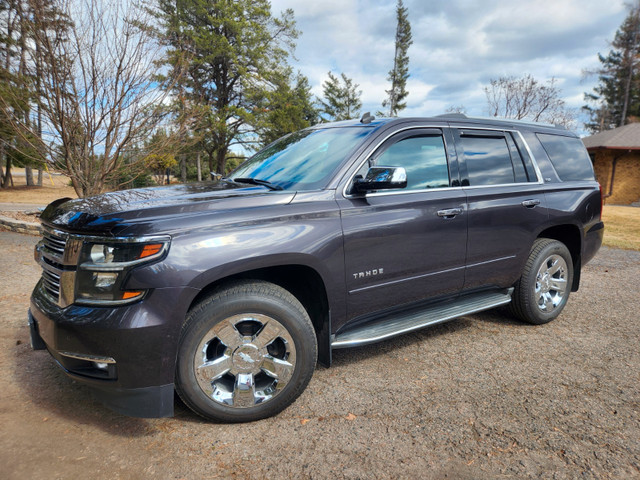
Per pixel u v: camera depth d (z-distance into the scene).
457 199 3.29
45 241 2.65
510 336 3.84
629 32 47.81
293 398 2.59
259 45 33.38
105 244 2.17
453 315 3.32
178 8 28.27
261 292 2.45
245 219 2.43
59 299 2.29
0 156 31.30
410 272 3.07
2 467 2.07
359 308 2.90
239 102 35.38
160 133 9.23
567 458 2.17
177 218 2.28
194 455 2.20
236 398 2.43
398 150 3.12
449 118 3.48
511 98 26.86
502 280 3.71
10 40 7.52
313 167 3.01
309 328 2.59
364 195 2.85
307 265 2.58
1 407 2.61
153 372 2.19
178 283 2.19
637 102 49.25
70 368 2.28
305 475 2.05
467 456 2.19
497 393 2.82
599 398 2.76
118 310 2.14
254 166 3.55
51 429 2.40
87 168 8.84
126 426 2.45
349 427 2.45
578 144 4.49
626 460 2.15
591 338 3.79
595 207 4.33
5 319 4.06
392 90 50.72
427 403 2.70
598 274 6.24
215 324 2.35
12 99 8.05
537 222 3.82
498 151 3.73
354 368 3.21
